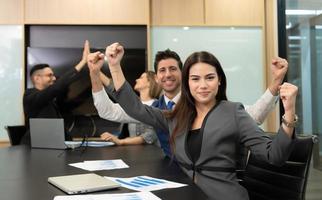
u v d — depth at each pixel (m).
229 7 4.17
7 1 3.86
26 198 1.09
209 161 1.44
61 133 2.35
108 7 3.97
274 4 4.07
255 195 1.67
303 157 1.48
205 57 1.49
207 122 1.47
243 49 4.16
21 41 3.86
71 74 3.14
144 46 4.12
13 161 1.85
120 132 3.05
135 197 1.08
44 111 3.10
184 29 4.11
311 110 3.65
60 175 1.46
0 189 1.21
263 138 1.35
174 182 1.30
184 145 1.50
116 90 1.60
